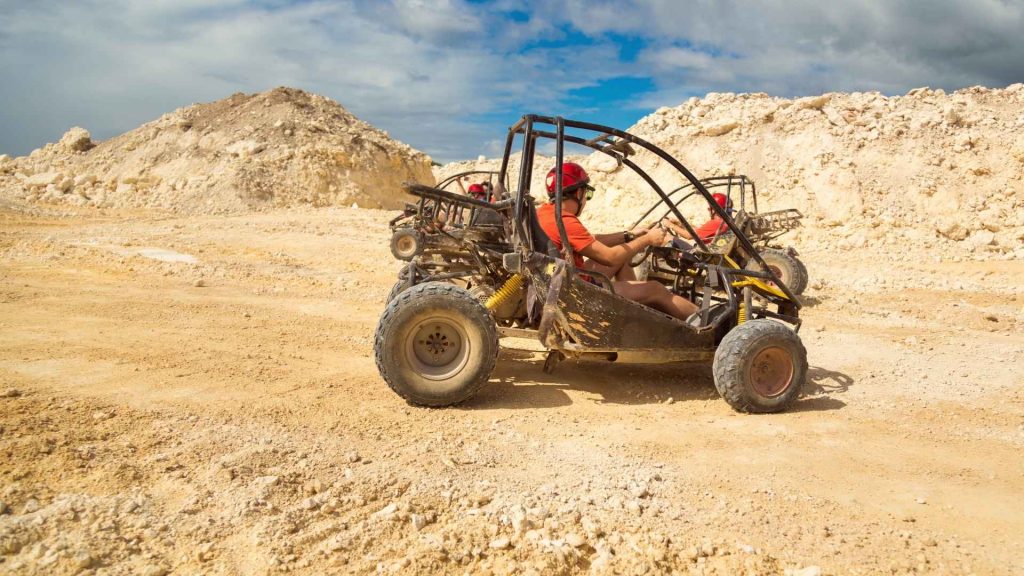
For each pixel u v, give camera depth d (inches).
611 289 192.7
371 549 107.7
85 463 128.3
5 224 597.9
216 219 701.9
